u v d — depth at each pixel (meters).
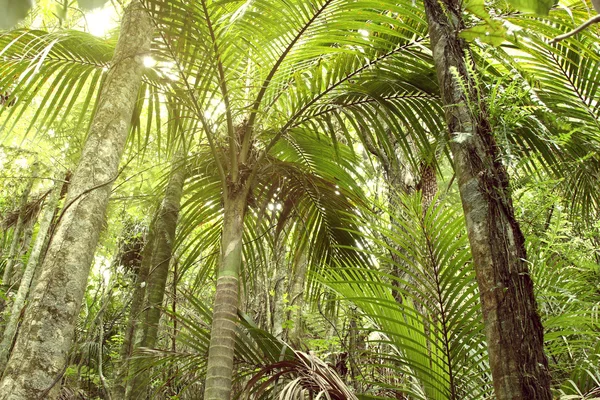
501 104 1.49
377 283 1.98
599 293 2.38
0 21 0.54
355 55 2.76
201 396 3.50
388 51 2.69
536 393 1.07
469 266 1.87
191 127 2.80
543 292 1.88
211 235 3.47
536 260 1.85
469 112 1.43
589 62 2.42
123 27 2.32
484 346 2.03
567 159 2.52
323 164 3.34
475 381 2.12
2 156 5.29
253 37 2.38
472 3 1.41
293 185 3.15
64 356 1.52
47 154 4.94
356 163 3.43
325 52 2.52
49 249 1.67
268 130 2.90
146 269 3.49
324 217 3.39
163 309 2.43
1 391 1.39
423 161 3.55
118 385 3.03
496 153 1.38
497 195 1.31
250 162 2.72
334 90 2.84
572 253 2.09
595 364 2.01
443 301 1.93
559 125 1.70
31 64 1.80
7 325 4.47
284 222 3.03
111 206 4.91
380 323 2.12
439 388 1.91
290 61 2.55
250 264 3.75
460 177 1.39
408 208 2.06
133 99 2.15
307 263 3.48
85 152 1.89
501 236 1.25
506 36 1.44
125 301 4.02
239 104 2.75
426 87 2.73
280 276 5.45
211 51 2.34
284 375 1.93
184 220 3.40
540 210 1.69
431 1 1.65
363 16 2.29
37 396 1.40
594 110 2.47
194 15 2.30
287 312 5.65
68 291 1.59
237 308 2.27
